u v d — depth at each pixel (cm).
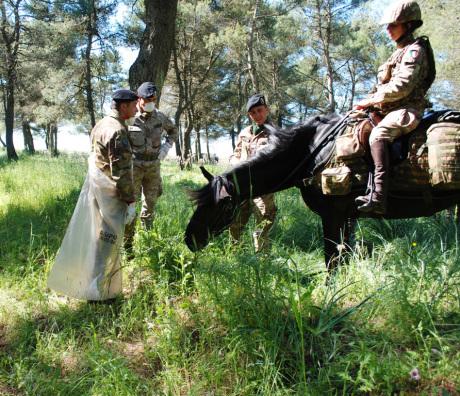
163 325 375
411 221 595
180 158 1950
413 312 347
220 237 535
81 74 2616
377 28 2625
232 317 360
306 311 364
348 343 331
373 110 401
